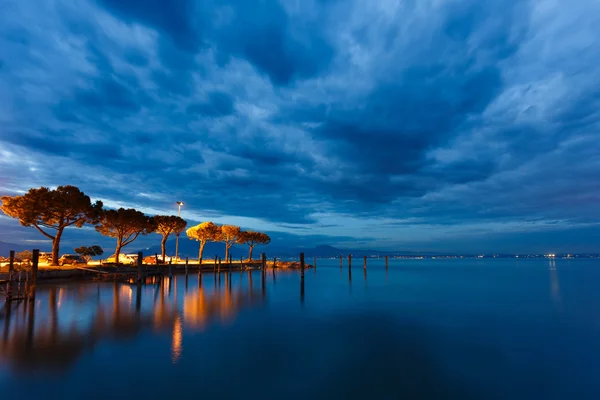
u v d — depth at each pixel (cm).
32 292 2441
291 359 1266
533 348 1445
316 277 5947
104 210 5062
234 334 1623
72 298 2662
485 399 955
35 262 2477
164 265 5634
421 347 1441
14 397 921
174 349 1362
